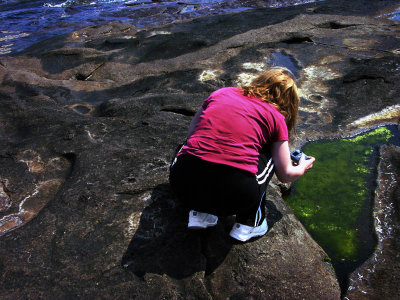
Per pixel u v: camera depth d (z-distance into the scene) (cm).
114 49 601
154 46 584
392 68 437
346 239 240
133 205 232
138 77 487
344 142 336
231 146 176
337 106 387
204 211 192
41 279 191
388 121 358
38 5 1017
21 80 473
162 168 262
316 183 292
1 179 273
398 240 232
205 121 184
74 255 202
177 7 937
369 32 582
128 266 196
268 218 228
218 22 713
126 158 276
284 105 188
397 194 270
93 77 514
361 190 280
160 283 188
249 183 179
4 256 202
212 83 443
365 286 204
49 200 251
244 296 185
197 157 177
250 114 180
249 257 201
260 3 923
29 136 336
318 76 448
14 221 235
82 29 744
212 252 204
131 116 360
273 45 542
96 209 230
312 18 658
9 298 183
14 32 804
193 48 561
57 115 366
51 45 650
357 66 461
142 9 934
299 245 215
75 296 183
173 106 371
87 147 295
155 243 208
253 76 455
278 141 186
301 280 194
